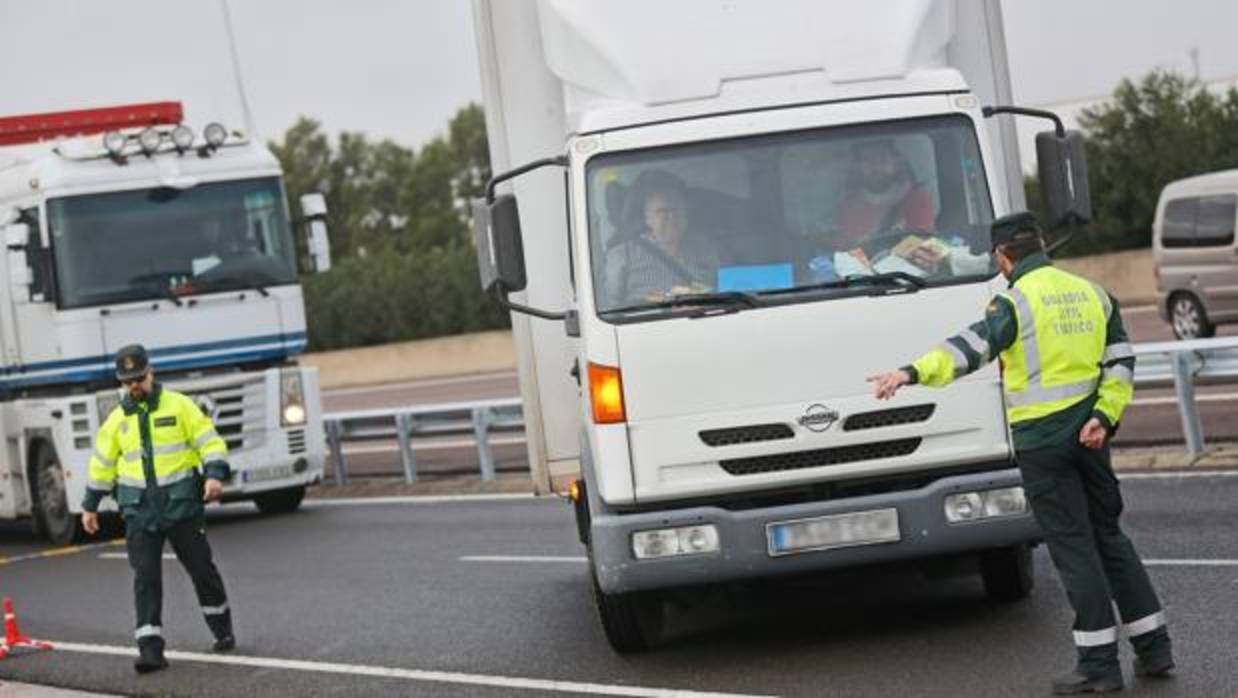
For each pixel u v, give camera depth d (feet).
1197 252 119.34
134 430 58.08
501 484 100.94
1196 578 50.78
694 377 44.75
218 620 59.26
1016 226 39.81
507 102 50.65
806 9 47.24
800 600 56.13
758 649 49.11
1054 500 39.32
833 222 45.39
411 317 263.49
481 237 46.14
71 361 95.09
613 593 46.62
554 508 86.99
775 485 44.98
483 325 259.60
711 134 45.70
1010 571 50.31
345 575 73.56
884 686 42.65
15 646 64.69
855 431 44.55
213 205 97.91
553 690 47.01
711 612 55.98
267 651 58.39
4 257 99.40
